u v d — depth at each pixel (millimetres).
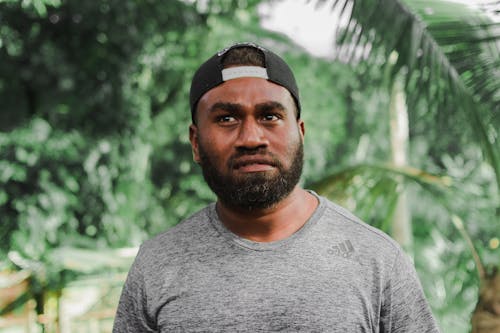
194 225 1319
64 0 5039
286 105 1253
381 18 2445
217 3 6230
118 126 5926
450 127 2590
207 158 1258
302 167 1287
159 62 6078
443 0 2486
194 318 1187
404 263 1255
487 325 2666
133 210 6047
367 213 3004
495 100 2412
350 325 1150
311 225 1262
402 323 1223
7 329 3969
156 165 7340
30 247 5148
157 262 1276
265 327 1153
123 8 5363
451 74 2408
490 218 4059
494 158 2508
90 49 5637
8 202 5324
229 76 1244
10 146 5297
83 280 4098
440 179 2936
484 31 2416
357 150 7977
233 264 1221
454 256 5586
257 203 1217
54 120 5637
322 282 1178
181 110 6926
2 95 5547
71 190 5570
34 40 5434
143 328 1284
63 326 3932
